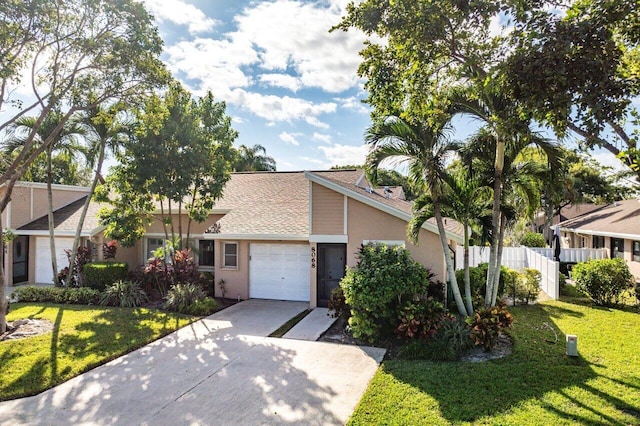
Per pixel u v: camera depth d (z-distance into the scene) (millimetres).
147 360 9234
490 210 11344
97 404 7059
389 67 7656
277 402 7039
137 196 15742
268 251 16125
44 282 19906
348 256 13938
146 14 11859
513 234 24031
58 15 10906
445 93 8656
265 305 15039
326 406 6871
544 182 10422
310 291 14477
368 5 6641
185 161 14945
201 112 15523
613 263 14383
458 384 7523
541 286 18203
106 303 14867
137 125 15219
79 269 17219
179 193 14820
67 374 8305
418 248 13211
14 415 6660
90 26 11555
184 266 15844
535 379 7715
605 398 6875
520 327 11445
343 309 11758
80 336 10859
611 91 4969
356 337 10477
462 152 10180
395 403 6820
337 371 8453
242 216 17094
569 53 4957
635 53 6375
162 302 15461
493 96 8477
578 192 29766
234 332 11523
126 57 11945
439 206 10570
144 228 17688
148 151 14562
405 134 9984
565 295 16578
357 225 13828
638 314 12977
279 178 21922
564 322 11984
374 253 11008
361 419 6324
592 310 13641
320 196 14188
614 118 5066
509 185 10984
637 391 7141
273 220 16359
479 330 9398
